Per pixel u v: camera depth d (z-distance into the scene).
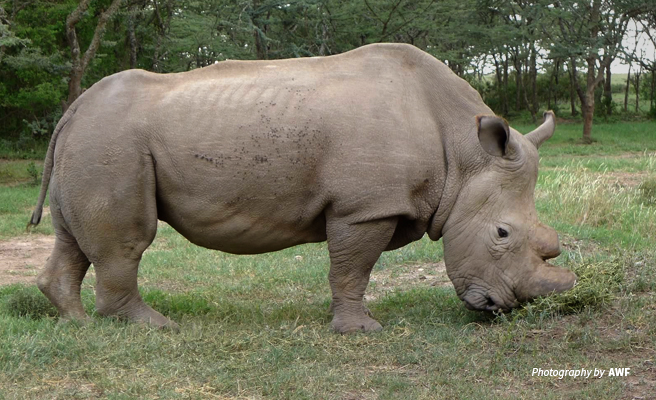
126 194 5.96
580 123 39.12
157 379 4.95
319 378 4.98
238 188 5.98
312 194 6.02
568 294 6.06
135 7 24.34
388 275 8.74
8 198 15.39
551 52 30.67
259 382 4.93
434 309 6.79
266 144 5.93
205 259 9.70
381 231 6.00
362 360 5.42
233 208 6.05
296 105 5.98
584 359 5.23
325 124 5.93
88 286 8.22
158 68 25.80
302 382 4.93
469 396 4.66
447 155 6.16
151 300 7.29
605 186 13.05
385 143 5.91
